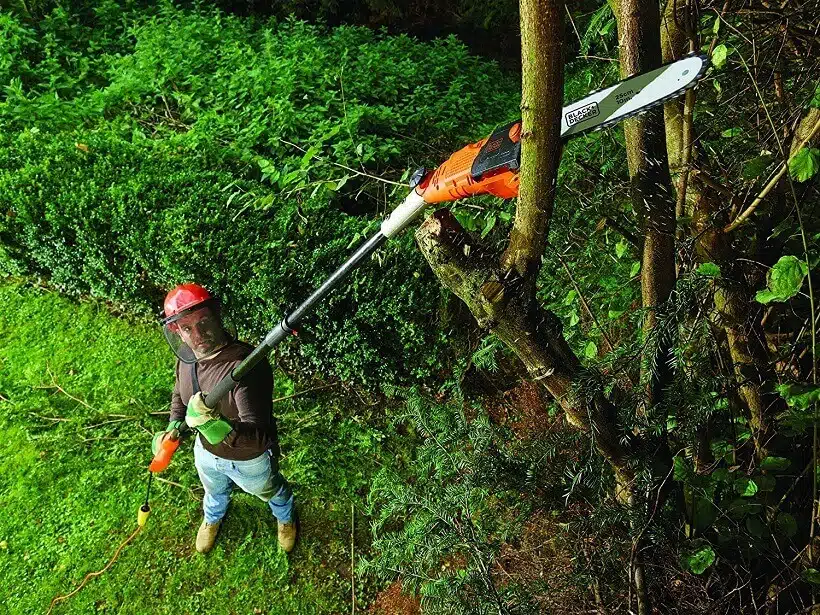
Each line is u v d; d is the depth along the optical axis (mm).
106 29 6719
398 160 5117
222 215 4043
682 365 1566
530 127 1271
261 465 2699
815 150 1379
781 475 1813
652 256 1716
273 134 4914
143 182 4219
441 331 3908
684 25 1666
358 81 5840
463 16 8109
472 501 2174
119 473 3600
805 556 1721
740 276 1776
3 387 4039
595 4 5293
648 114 1581
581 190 2254
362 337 3945
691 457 1997
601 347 2625
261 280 3854
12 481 3535
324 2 7652
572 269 2549
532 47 1200
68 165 4496
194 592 3104
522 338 1501
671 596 1898
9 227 4516
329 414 3994
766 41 1869
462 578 2033
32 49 6207
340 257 3875
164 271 4219
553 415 3051
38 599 3043
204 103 5539
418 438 3887
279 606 3061
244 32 6738
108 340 4422
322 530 3375
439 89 6379
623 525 1838
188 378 2521
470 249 1459
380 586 3145
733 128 2006
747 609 1861
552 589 2014
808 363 1896
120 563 3193
